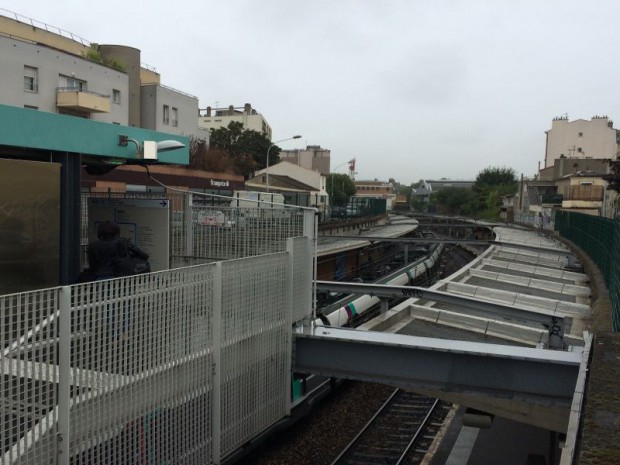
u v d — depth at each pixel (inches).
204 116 3117.6
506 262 858.1
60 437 156.6
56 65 1130.7
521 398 248.8
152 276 190.9
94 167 358.6
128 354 181.6
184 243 328.2
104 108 1202.6
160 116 1486.2
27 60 1064.8
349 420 381.7
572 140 2856.8
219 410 224.4
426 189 6087.6
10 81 1029.8
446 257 1862.7
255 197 892.0
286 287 277.0
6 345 142.9
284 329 275.7
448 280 633.0
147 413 189.3
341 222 1635.1
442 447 350.3
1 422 139.6
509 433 373.1
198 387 213.9
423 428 378.9
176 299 201.9
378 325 426.9
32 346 147.3
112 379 175.2
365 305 536.4
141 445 186.9
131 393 182.5
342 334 285.6
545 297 610.9
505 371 251.6
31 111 239.3
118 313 177.0
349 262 1108.5
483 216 3277.6
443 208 3966.5
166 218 315.6
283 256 273.1
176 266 328.8
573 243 1020.5
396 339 274.8
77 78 1189.1
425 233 2308.1
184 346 206.4
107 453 174.1
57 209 252.5
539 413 281.1
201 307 215.2
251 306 247.1
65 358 157.6
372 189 5546.3
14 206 234.8
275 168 2541.8
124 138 285.9
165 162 319.0
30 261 240.4
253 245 308.2
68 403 158.4
